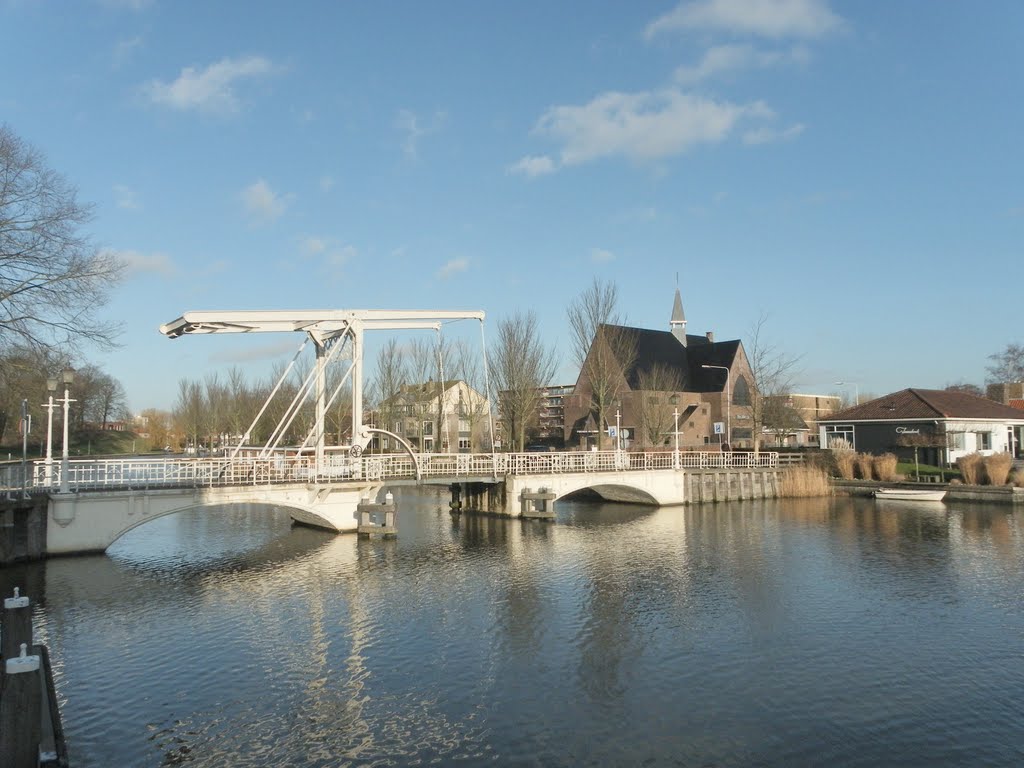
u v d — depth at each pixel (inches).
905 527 1215.6
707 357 2955.2
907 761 391.9
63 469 847.7
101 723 432.8
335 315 1031.6
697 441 2785.4
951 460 1870.1
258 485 977.5
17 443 2379.4
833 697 474.9
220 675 508.7
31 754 262.4
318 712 449.4
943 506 1509.6
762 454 1929.1
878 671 520.4
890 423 1984.5
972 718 444.5
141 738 414.0
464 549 984.3
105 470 911.7
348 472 1099.3
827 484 1739.7
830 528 1203.9
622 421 2613.2
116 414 3909.9
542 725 432.8
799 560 916.6
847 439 2087.8
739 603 701.3
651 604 697.0
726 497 1611.7
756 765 386.9
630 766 384.5
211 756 393.4
